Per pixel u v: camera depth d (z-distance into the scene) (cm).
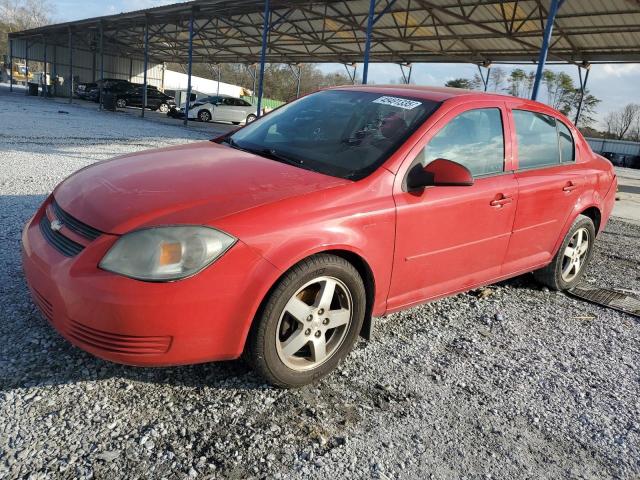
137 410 233
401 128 308
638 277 526
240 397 250
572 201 414
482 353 323
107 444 210
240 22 2416
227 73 7100
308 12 1953
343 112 345
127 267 214
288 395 256
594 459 236
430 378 287
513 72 4797
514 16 1650
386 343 321
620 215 912
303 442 224
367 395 264
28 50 4050
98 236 225
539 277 442
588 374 312
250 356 242
